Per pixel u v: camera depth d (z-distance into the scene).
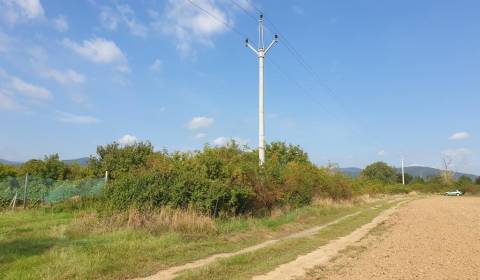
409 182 142.50
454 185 119.06
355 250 17.17
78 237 16.02
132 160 35.41
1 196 26.22
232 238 18.23
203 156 24.48
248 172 25.22
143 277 11.50
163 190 20.16
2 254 12.59
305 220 27.05
